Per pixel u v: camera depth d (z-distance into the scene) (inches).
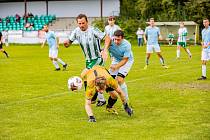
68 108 616.1
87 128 498.9
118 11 3260.3
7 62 1393.9
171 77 956.6
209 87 803.4
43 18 3287.4
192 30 2800.2
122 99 554.6
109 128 498.6
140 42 2517.2
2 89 798.5
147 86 818.2
